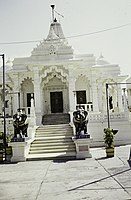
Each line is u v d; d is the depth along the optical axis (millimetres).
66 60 26438
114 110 29375
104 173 10047
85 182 8688
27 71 27984
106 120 21938
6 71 30656
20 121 15922
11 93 27953
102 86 30109
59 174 10398
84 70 28203
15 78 28328
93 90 27938
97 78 29125
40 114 25406
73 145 17828
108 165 11914
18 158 15242
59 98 29891
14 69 29297
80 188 7949
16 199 7125
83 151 15188
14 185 8867
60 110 29703
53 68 26812
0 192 7965
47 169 11781
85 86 29516
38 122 25031
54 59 27547
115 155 15312
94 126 21828
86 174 10047
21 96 29203
